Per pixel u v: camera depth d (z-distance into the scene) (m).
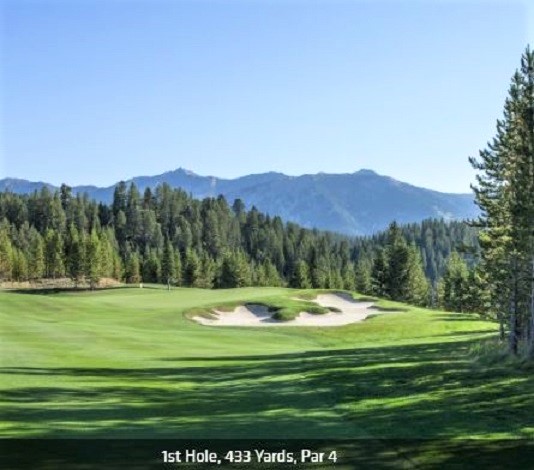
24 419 15.76
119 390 22.55
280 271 186.50
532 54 33.16
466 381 23.23
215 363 33.62
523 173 33.66
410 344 45.84
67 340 41.25
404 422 15.42
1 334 42.53
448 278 123.12
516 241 34.50
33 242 154.12
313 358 36.12
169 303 76.12
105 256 139.00
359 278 145.88
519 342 37.75
